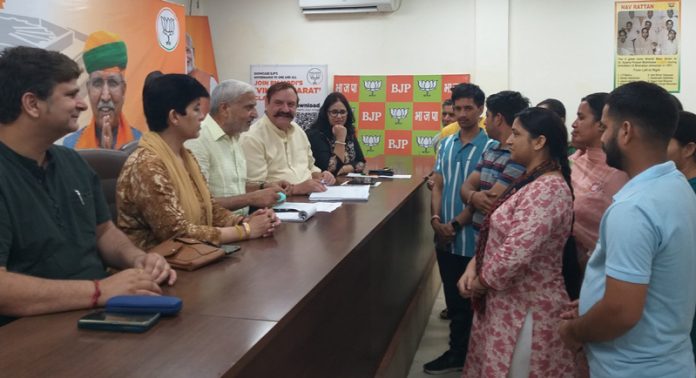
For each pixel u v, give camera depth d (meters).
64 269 1.42
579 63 5.81
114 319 1.07
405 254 3.02
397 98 6.29
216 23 6.72
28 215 1.34
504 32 5.90
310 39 6.50
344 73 6.45
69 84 1.35
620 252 1.25
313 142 3.62
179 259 1.46
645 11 5.63
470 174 2.86
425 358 3.11
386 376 2.29
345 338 1.77
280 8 6.55
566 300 1.89
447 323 3.68
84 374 0.88
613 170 2.16
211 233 1.67
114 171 2.22
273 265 1.49
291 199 2.57
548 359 1.87
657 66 5.66
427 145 6.23
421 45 6.21
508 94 2.59
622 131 1.33
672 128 1.30
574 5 5.78
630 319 1.24
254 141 2.86
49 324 1.09
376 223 2.02
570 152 3.03
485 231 2.05
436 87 6.18
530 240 1.79
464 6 6.06
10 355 0.95
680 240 1.24
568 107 5.87
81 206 1.50
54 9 3.91
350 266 1.80
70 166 1.52
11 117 1.33
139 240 1.73
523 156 1.94
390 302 2.60
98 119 4.32
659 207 1.24
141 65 4.71
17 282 1.15
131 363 0.92
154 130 1.80
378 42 6.33
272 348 1.18
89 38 4.20
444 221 2.98
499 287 1.84
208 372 0.89
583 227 2.22
